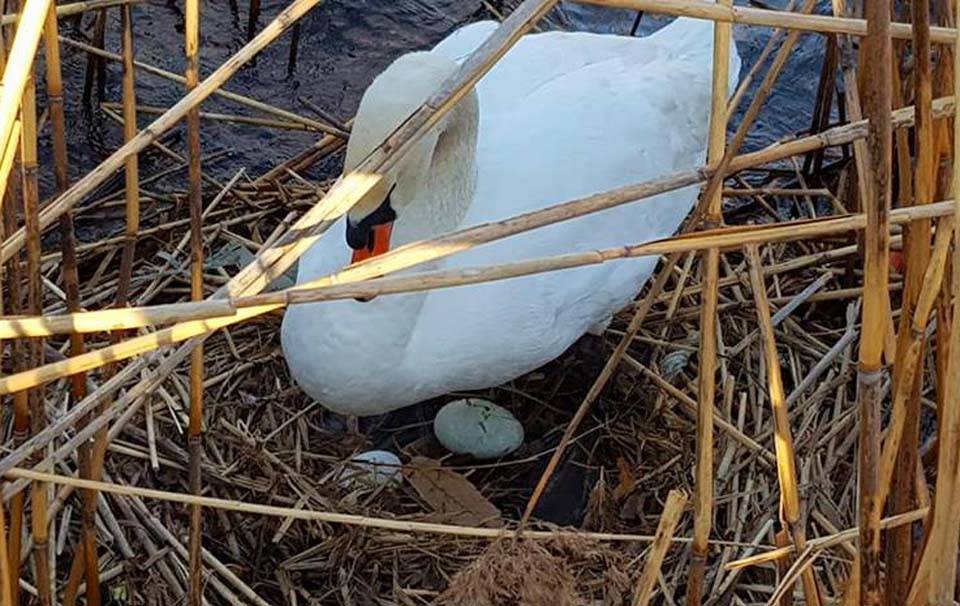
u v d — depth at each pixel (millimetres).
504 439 1443
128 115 985
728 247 804
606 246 1427
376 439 1518
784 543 920
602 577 1250
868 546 786
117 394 1412
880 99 649
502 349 1365
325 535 1322
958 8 618
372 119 1158
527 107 1482
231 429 1418
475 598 896
